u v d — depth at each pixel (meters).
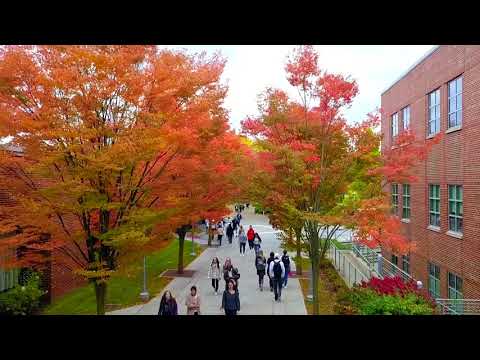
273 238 41.34
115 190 11.70
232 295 14.04
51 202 11.23
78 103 10.62
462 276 17.69
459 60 18.08
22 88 10.55
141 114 10.97
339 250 28.09
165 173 13.05
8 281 17.75
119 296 19.25
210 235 36.22
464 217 17.55
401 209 26.36
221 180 17.67
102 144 11.16
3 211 11.42
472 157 16.83
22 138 10.55
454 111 18.97
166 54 11.98
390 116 29.30
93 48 10.62
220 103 13.59
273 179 14.11
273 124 14.27
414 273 24.03
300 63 13.35
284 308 16.88
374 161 14.30
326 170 13.69
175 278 23.14
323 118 13.52
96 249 12.54
